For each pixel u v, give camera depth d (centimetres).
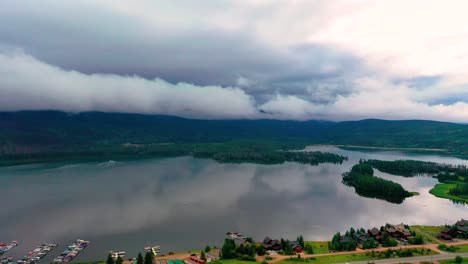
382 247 19775
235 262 17575
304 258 17825
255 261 17750
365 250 19225
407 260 17162
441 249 19012
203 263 17688
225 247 18738
